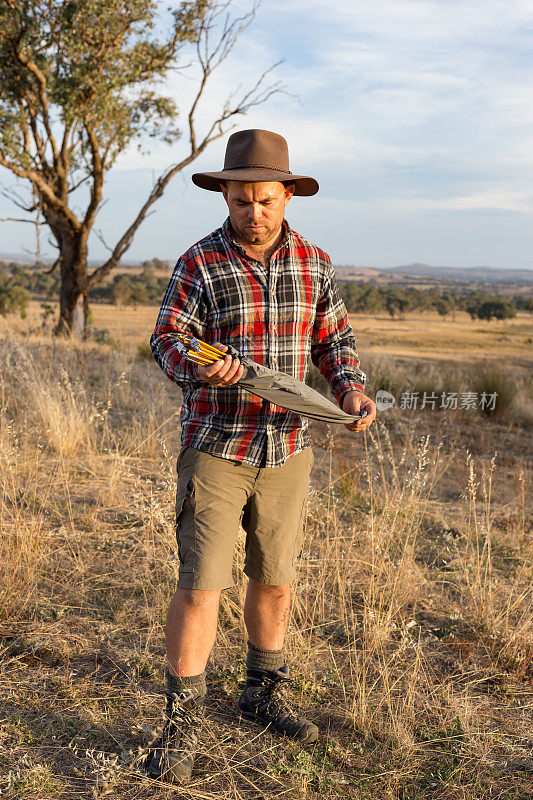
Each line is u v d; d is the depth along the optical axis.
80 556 3.97
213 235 2.39
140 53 15.81
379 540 4.15
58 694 2.73
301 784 2.35
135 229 17.58
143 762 2.36
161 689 2.85
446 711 2.90
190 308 2.32
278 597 2.56
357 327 124.31
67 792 2.21
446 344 77.75
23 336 11.02
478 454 8.48
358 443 8.08
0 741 2.40
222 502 2.30
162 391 8.27
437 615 3.84
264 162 2.25
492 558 4.85
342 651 3.32
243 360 2.15
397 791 2.42
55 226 17.38
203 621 2.29
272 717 2.64
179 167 17.58
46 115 16.59
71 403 6.51
